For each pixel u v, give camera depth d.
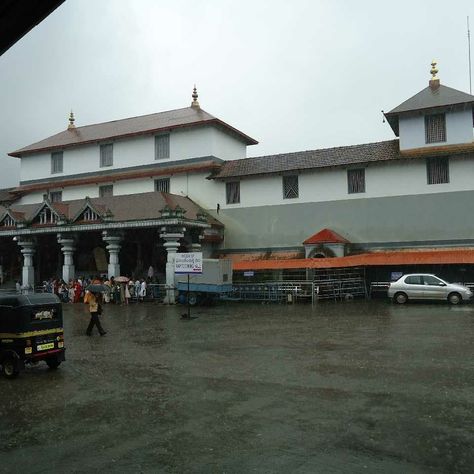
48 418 8.56
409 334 16.20
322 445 6.84
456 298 25.66
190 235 33.38
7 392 10.48
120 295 31.25
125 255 36.34
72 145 42.91
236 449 6.82
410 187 31.53
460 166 30.48
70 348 15.73
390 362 12.09
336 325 18.98
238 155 42.00
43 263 39.75
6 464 6.57
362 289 30.62
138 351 14.82
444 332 16.41
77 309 28.48
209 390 10.02
